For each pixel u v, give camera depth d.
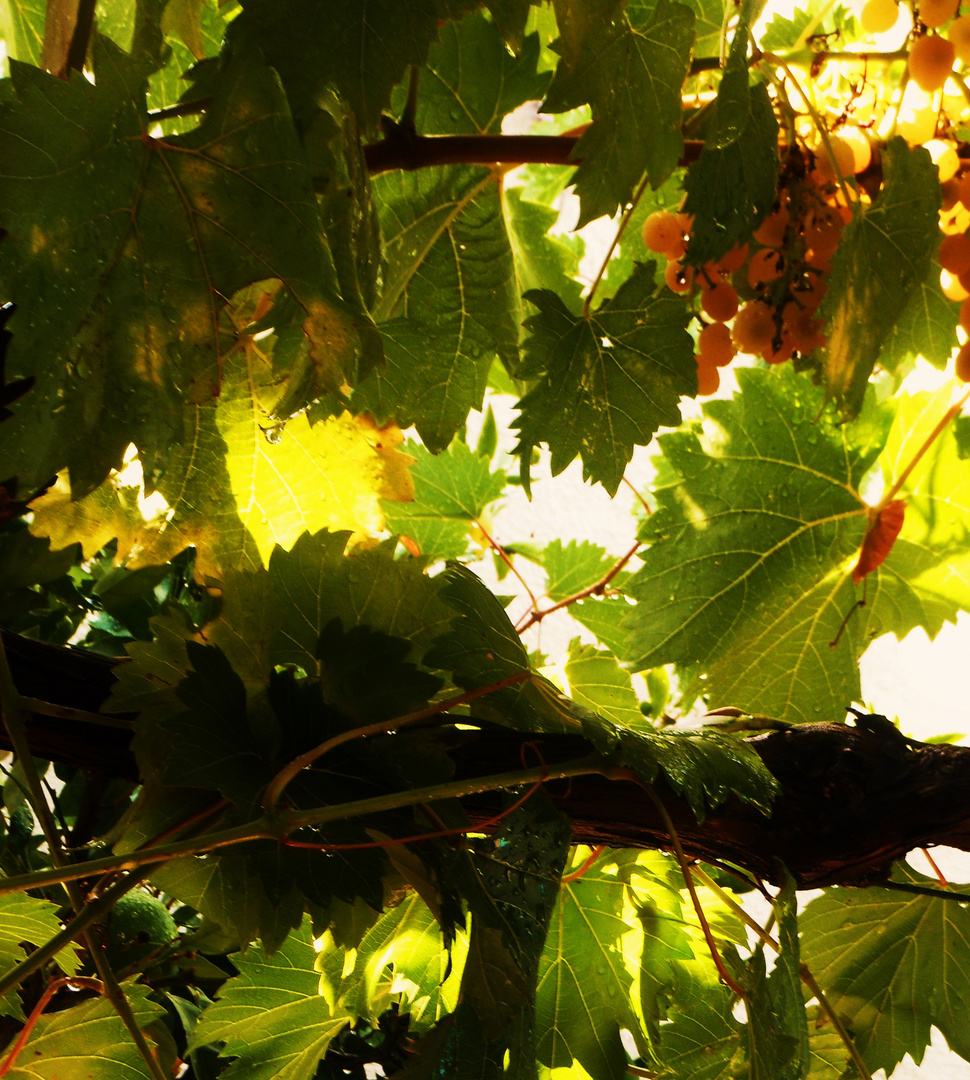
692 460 1.08
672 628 1.09
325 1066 1.10
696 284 0.94
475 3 0.85
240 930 0.85
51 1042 0.86
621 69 0.89
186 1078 1.15
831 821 0.85
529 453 0.95
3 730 0.85
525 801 0.84
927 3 0.90
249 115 0.82
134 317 0.82
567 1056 0.94
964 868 1.40
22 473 0.82
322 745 0.81
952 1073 1.42
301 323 0.84
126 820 0.84
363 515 0.96
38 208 0.80
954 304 1.07
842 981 0.97
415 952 0.94
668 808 0.85
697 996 0.95
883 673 1.60
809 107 0.90
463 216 1.02
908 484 1.10
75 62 0.92
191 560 1.11
